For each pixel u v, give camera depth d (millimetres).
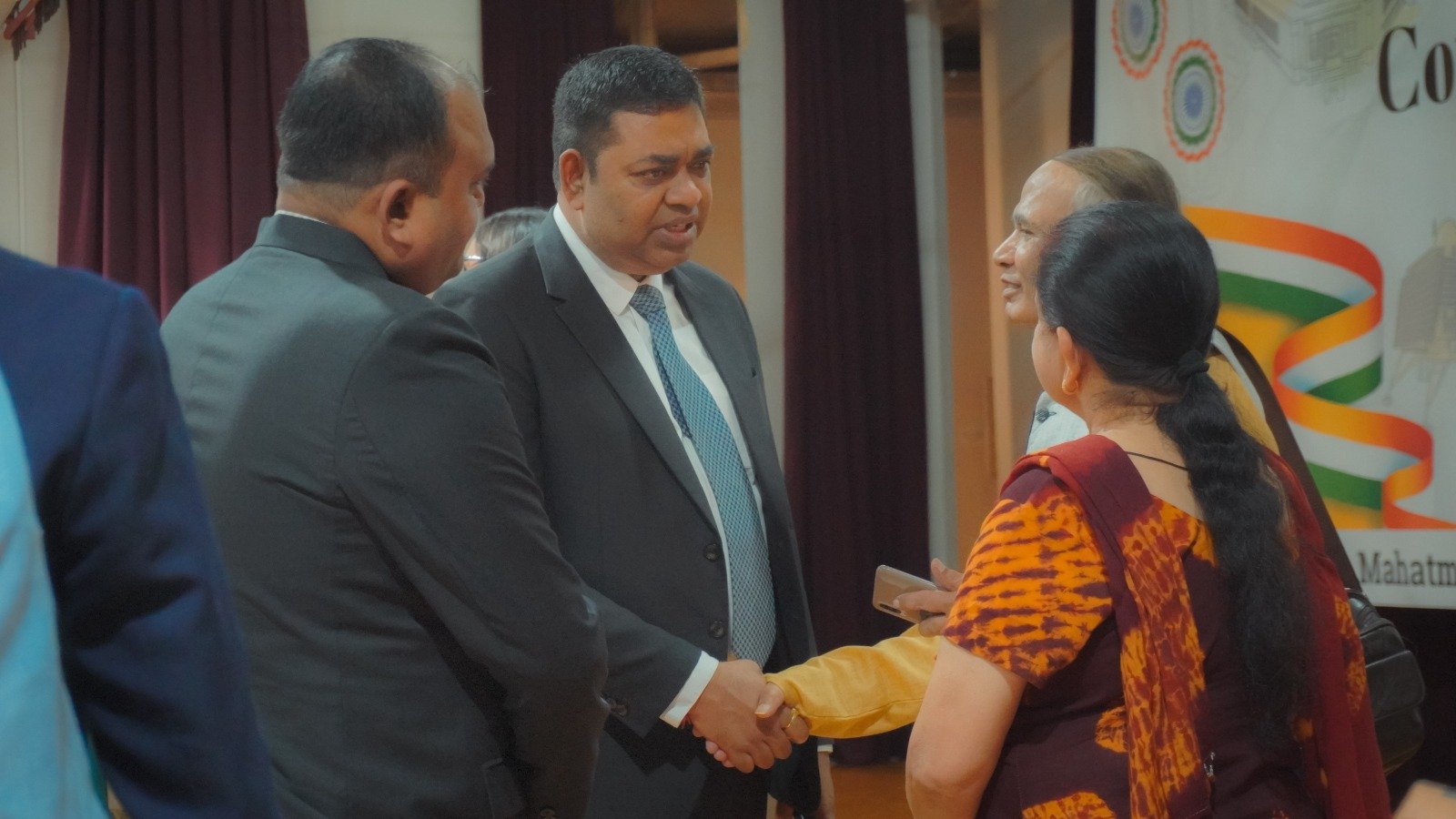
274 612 1330
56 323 754
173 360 1425
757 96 5434
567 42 5043
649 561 1871
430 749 1352
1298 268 3719
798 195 5262
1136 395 1393
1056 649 1271
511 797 1414
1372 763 1405
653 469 1898
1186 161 3996
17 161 4723
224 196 4668
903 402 5367
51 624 694
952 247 6172
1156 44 4074
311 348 1341
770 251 5441
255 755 824
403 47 1464
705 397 1993
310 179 1429
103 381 755
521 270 1948
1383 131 3553
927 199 5535
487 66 4973
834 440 5262
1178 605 1286
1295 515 1407
